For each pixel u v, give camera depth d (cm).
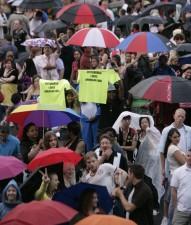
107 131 2511
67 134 2641
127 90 3138
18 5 4309
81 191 2033
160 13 4444
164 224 2466
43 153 2267
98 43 3412
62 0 4700
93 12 3816
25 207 1859
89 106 2989
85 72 2814
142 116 2728
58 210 1859
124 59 3556
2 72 3462
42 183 2189
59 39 3900
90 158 2322
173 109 2898
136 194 2192
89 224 1761
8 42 3984
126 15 4372
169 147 2417
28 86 3488
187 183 2281
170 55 3384
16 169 2202
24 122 2608
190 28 4062
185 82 2683
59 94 2702
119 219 1777
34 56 3559
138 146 2744
